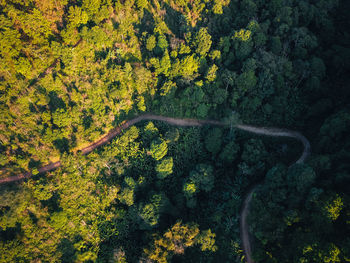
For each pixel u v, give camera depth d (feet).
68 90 339.57
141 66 362.74
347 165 260.01
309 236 240.73
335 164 271.90
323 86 343.05
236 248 290.97
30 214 293.02
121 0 386.32
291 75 346.33
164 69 353.51
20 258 275.18
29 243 282.97
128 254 307.37
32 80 332.39
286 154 334.85
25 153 316.19
